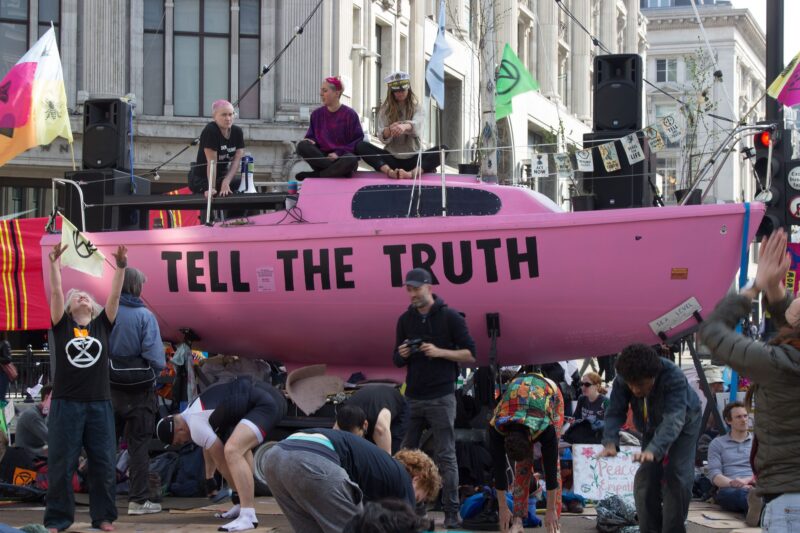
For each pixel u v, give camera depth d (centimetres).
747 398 536
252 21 2220
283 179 2197
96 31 2117
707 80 3319
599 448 993
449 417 864
